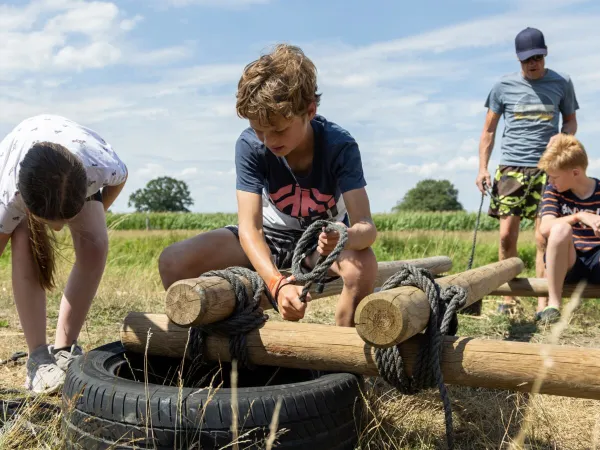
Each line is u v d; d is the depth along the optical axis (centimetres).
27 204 254
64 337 314
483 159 588
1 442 233
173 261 317
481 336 446
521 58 556
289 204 313
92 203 310
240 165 296
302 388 213
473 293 338
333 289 354
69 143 291
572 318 488
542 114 553
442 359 223
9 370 356
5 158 291
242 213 287
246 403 202
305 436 207
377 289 393
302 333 239
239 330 245
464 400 296
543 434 258
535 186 553
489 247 1006
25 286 309
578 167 481
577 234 489
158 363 272
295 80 251
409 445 248
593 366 201
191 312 231
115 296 541
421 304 219
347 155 288
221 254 322
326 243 245
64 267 638
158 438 202
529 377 209
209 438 199
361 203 283
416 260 465
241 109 259
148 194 11800
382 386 308
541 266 550
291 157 296
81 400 217
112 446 205
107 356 256
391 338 209
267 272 258
